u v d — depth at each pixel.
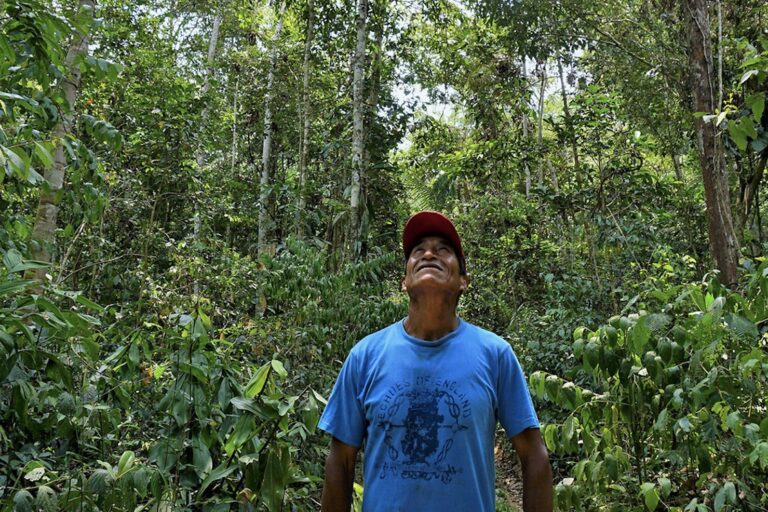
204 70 11.80
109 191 5.96
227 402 2.03
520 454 1.52
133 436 2.73
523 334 6.93
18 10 2.58
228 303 5.48
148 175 7.32
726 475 2.49
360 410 1.52
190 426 2.05
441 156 9.28
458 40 10.47
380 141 9.99
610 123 7.01
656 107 7.79
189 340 2.08
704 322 2.23
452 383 1.39
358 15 8.70
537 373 2.79
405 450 1.36
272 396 1.96
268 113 11.42
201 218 7.34
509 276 8.51
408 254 1.63
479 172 8.79
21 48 2.76
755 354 2.20
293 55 11.04
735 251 4.25
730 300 2.28
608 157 7.18
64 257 5.40
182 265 4.87
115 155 6.49
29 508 1.66
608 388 2.84
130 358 2.23
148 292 4.58
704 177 4.37
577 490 2.60
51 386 2.15
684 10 4.52
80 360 2.37
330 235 10.34
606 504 2.82
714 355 2.40
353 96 9.38
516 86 10.42
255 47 11.87
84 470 2.08
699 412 2.40
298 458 3.26
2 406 2.11
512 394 1.48
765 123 5.70
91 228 6.00
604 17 8.02
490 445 1.41
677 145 7.96
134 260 6.69
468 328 1.53
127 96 7.57
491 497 1.40
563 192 7.25
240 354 4.41
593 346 2.61
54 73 2.98
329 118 10.53
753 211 7.86
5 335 1.81
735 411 2.27
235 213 9.59
